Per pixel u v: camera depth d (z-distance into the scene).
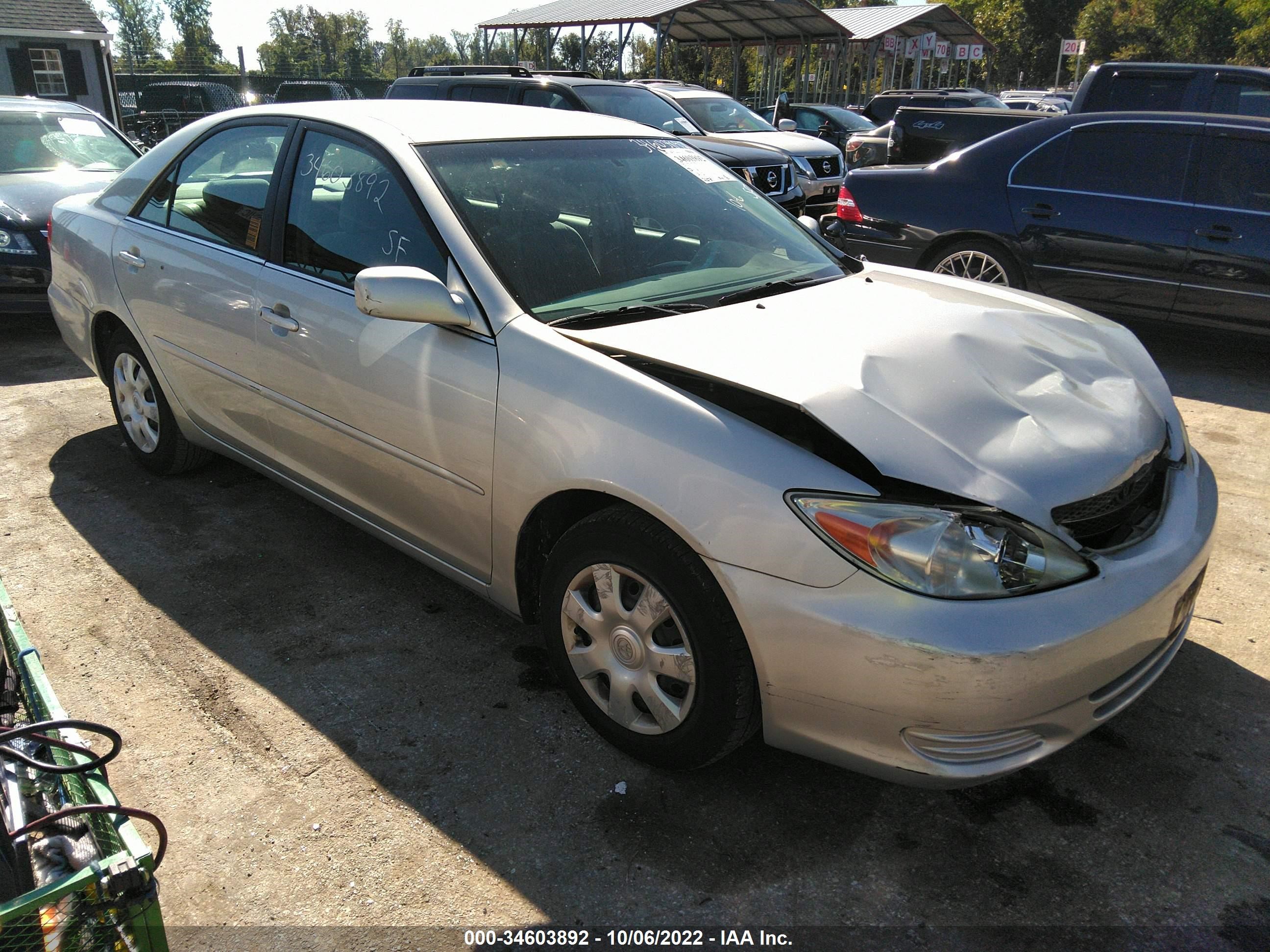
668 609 2.30
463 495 2.72
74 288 4.30
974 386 2.41
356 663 2.98
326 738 2.64
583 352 2.46
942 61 37.97
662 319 2.67
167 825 2.32
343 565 3.59
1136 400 2.61
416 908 2.10
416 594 3.39
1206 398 5.71
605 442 2.33
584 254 2.91
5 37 23.14
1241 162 5.76
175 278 3.66
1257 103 7.44
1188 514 2.49
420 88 10.55
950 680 1.96
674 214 3.26
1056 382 2.55
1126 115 6.16
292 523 3.92
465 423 2.64
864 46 27.88
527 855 2.24
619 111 9.75
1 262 6.36
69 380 5.81
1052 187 6.38
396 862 2.22
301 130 3.32
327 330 3.03
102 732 1.67
